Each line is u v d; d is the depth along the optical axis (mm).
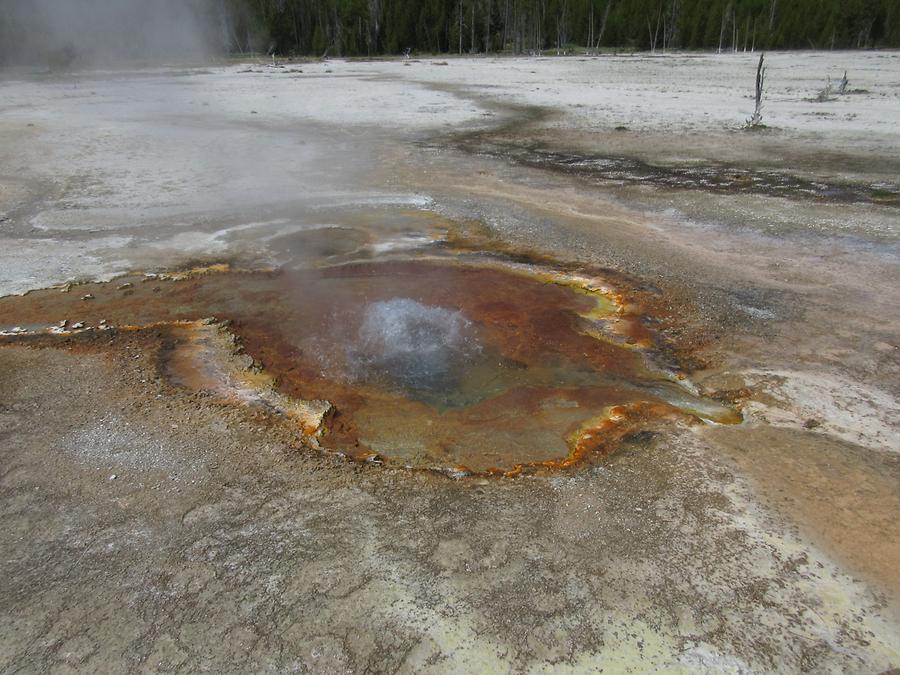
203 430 3441
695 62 30594
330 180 9242
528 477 3090
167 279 5754
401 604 2363
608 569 2521
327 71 26438
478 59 36719
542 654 2184
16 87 13172
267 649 2195
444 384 4023
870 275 5555
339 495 2932
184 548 2621
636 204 7926
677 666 2150
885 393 3775
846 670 2141
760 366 4152
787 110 14570
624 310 5059
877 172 9055
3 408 3637
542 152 11094
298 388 3953
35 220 7492
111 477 3047
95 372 4074
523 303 5188
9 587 2445
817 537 2672
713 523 2750
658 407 3717
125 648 2205
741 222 7125
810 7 39156
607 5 43969
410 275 5789
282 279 5719
